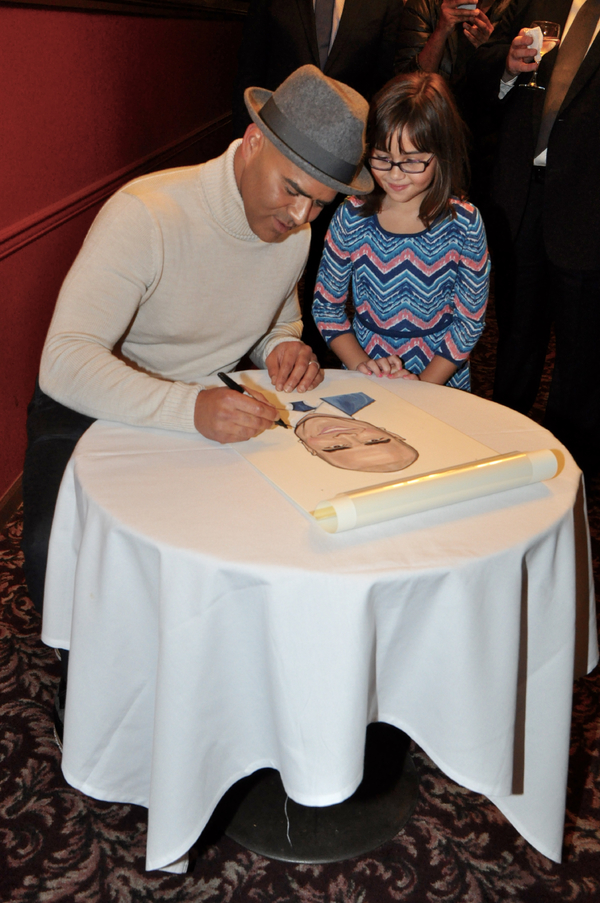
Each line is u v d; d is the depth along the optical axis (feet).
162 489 3.15
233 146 4.18
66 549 3.57
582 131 6.02
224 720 3.09
